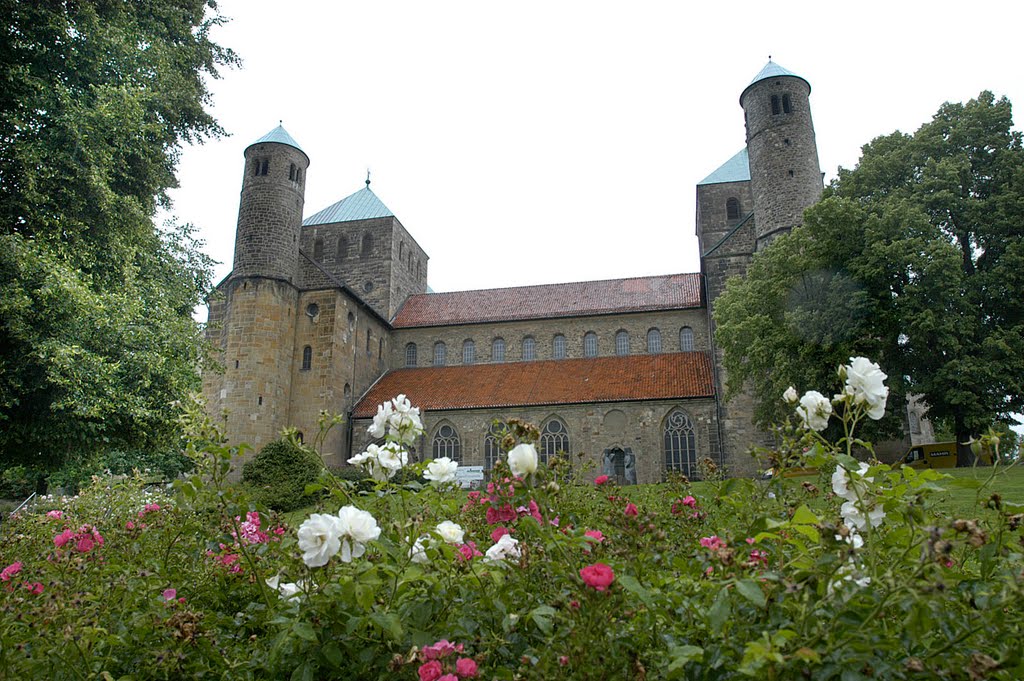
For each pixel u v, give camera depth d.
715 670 3.16
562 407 38.16
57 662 3.92
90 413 17.89
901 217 27.53
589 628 3.09
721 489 4.80
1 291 16.73
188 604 4.77
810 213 28.89
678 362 41.03
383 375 45.91
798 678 2.91
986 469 20.52
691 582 3.74
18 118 18.11
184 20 25.38
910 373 28.95
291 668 3.87
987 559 3.33
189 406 5.34
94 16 19.64
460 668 3.04
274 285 39.59
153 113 22.81
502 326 46.06
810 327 28.05
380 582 3.60
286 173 41.75
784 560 4.03
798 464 4.13
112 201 19.58
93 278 19.88
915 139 31.23
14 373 17.88
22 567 5.76
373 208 51.81
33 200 17.83
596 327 44.53
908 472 3.65
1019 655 2.67
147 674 3.94
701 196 48.47
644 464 36.50
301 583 3.99
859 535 3.97
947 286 26.14
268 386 38.03
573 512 5.07
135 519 6.82
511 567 3.83
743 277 39.12
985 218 28.94
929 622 2.80
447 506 4.89
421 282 56.62
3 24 18.08
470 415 39.16
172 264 24.70
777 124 38.41
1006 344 26.45
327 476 4.67
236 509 4.70
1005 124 30.23
